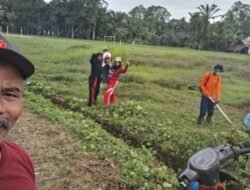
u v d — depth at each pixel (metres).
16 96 1.24
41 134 7.73
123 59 27.08
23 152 1.42
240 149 2.69
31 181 1.27
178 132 9.23
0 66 1.20
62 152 6.66
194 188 2.25
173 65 26.88
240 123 11.31
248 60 35.03
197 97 15.73
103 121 10.42
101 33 90.56
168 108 12.77
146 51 36.81
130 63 26.41
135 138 8.99
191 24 77.19
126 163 6.31
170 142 8.56
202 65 28.45
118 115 10.81
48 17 99.25
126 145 8.18
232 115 12.60
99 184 5.46
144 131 9.41
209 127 10.45
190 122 10.94
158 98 14.52
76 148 6.95
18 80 1.24
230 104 14.83
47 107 10.89
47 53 29.70
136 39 80.94
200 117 10.79
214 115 12.31
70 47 35.19
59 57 26.58
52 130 7.99
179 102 14.24
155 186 5.63
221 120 11.60
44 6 99.25
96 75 11.86
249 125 5.28
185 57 32.88
